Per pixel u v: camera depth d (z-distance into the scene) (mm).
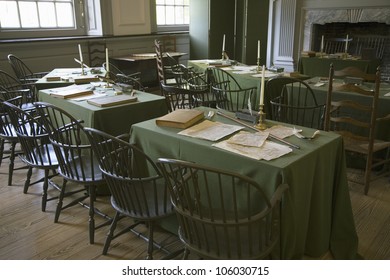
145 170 2211
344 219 2061
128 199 1938
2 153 3354
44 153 2613
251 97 3785
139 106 2756
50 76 3814
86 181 2141
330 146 1888
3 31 4668
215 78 4289
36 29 5004
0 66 4562
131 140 2201
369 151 2744
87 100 2791
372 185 3021
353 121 2725
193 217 1522
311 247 1957
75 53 5379
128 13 5973
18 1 4793
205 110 2490
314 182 1833
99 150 1889
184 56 7160
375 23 6227
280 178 1595
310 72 5004
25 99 3738
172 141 1974
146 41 6383
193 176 1515
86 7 5574
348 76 3260
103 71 4230
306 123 3531
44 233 2355
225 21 6770
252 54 6953
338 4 6066
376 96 2596
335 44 6562
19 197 2828
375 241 2277
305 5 6395
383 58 6258
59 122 2963
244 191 1749
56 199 2771
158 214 1809
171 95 3943
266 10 6789
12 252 2154
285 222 1642
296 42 6652
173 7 6930
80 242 2262
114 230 2221
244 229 1666
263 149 1775
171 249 2174
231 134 2006
